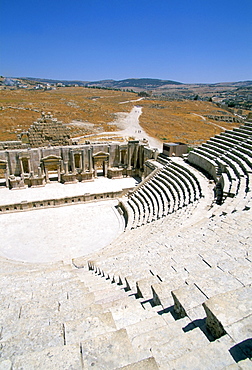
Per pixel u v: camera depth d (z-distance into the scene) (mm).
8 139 67938
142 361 4547
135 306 8211
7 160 40312
